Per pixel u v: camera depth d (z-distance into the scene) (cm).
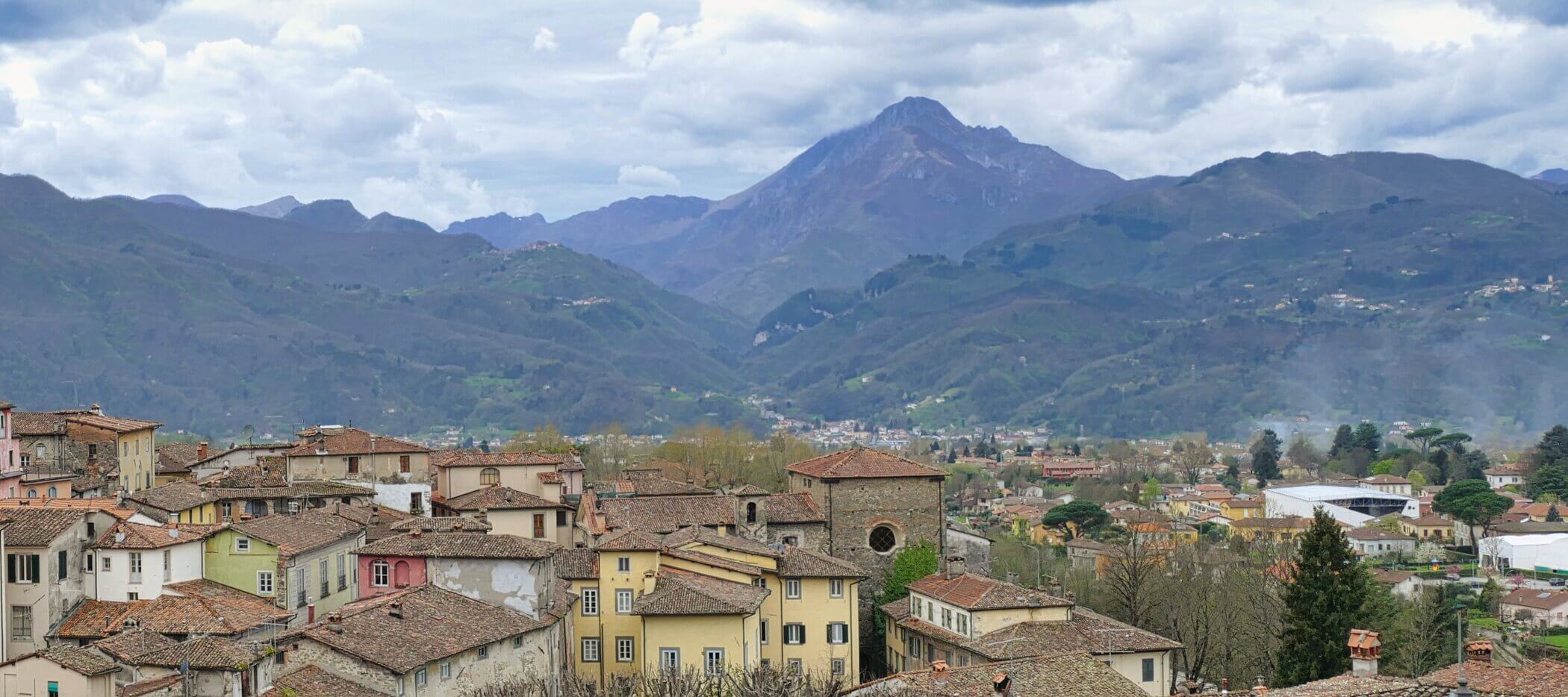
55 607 9825
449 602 10719
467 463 16462
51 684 8131
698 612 11381
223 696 8312
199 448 18700
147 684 8219
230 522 11450
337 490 14638
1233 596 15188
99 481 14238
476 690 9806
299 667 9112
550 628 11350
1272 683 12812
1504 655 14200
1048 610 12306
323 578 11550
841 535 15575
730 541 13575
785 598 12975
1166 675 11694
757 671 10594
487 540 11681
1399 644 14112
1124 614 15562
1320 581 12212
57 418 15225
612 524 14625
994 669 8919
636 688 10544
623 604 12438
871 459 15938
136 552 10188
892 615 13900
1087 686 8738
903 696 8456
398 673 9119
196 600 9775
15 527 9931
